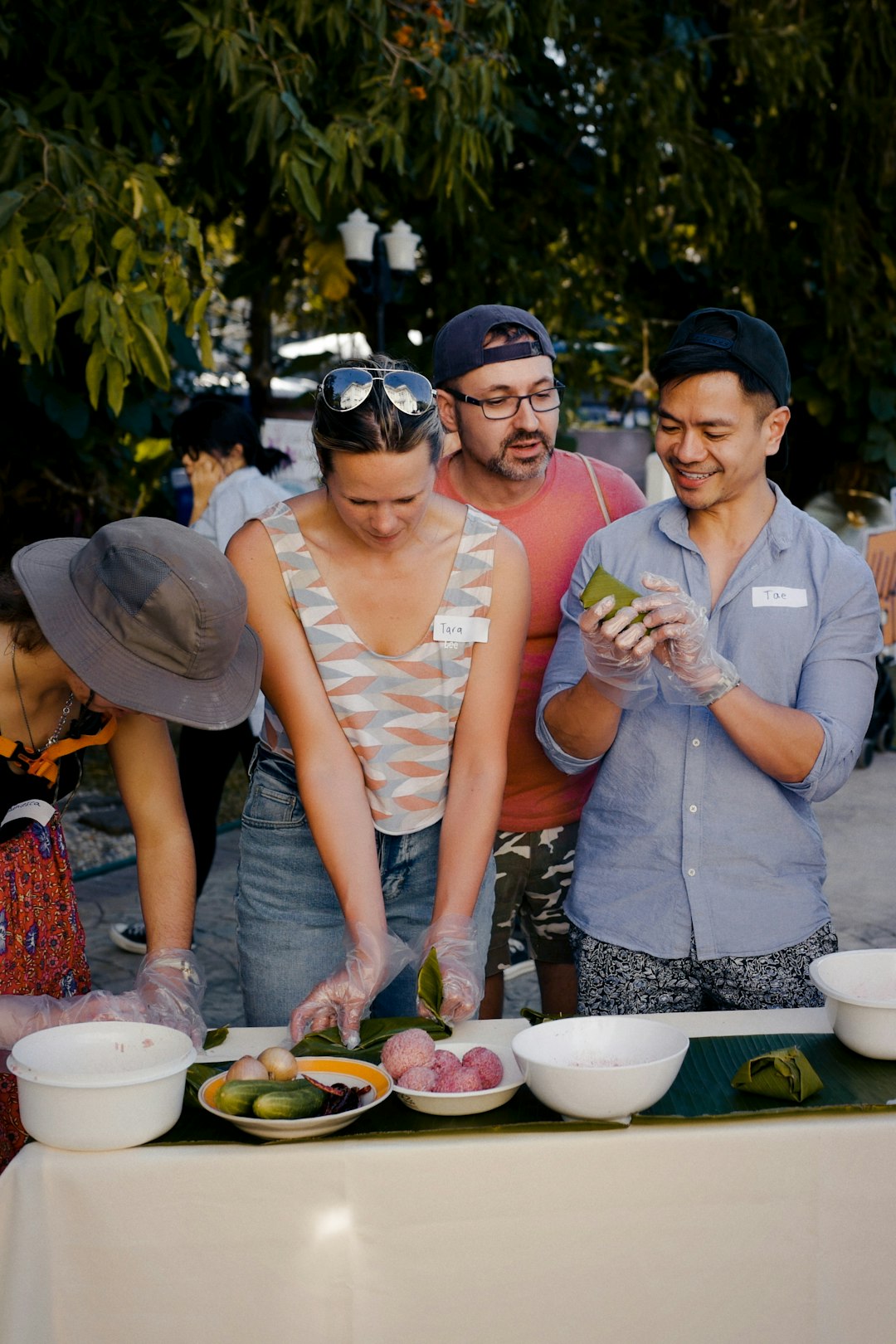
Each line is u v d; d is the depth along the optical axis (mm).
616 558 2254
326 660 2123
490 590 2115
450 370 2613
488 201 6641
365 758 2150
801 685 2143
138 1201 1518
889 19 7371
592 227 7883
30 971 1970
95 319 4223
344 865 2061
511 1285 1551
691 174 7477
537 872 2793
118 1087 1522
